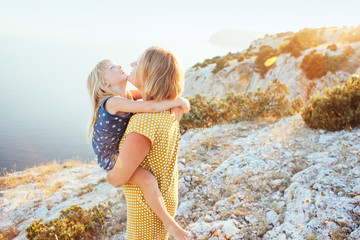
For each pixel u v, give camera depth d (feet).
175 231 4.33
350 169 12.70
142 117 4.07
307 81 84.89
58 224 13.94
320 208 10.26
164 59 4.22
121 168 4.06
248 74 126.31
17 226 18.98
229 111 31.83
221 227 10.67
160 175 4.58
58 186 25.86
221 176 15.97
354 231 8.65
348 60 80.84
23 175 30.78
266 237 9.98
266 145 18.88
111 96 4.46
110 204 16.47
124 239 13.07
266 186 13.84
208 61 170.60
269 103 29.99
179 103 4.57
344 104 19.54
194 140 24.06
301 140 18.94
